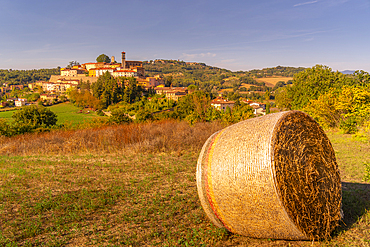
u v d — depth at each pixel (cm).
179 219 620
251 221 486
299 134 489
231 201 492
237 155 489
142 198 761
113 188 848
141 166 1132
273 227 472
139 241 529
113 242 532
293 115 496
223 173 498
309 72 3659
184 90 12412
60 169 1133
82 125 2988
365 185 755
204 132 1795
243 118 2131
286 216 448
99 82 12162
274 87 18525
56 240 548
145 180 916
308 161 487
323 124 2191
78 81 15450
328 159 521
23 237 572
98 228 598
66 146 1592
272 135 462
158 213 656
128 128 1914
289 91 3988
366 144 1377
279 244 488
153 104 8850
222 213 515
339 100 1906
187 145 1558
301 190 466
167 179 921
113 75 15362
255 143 476
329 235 492
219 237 522
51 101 12975
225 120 2167
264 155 456
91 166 1172
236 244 503
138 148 1444
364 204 618
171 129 1984
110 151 1483
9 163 1305
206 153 543
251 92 16162
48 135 2091
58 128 3034
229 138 525
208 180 521
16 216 686
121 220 631
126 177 982
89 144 1612
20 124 2738
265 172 451
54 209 711
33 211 707
